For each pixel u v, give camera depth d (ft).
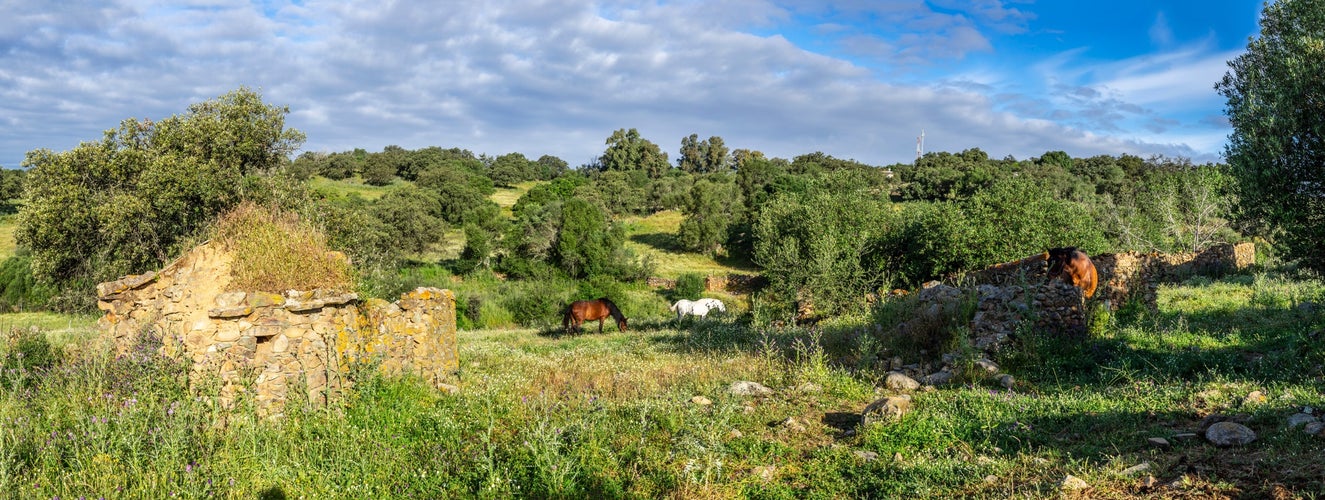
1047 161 393.70
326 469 20.49
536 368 41.47
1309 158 34.24
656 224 281.13
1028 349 35.22
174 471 19.17
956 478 18.38
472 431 25.26
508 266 182.50
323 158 427.74
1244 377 27.61
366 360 30.14
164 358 26.12
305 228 32.35
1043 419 23.81
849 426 25.72
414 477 19.80
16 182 253.03
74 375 26.66
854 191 96.07
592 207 188.24
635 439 23.94
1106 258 51.19
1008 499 16.43
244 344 26.84
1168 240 109.29
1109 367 31.35
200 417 23.58
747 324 74.08
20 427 21.18
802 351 39.78
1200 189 105.91
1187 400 24.81
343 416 25.16
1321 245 34.91
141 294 28.91
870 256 86.53
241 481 19.35
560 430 21.76
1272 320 40.57
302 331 28.53
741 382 32.63
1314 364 27.96
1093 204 120.57
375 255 89.86
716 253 220.64
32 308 118.11
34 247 82.17
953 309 40.86
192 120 88.02
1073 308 39.01
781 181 272.31
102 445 19.90
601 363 43.65
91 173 83.92
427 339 35.53
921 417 24.47
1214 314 45.75
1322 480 15.03
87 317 86.63
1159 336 36.96
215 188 80.94
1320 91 33.35
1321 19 35.14
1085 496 16.05
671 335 63.26
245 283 28.30
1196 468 16.92
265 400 27.02
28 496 17.35
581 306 73.82
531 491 18.95
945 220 82.48
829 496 18.47
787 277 83.10
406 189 263.70
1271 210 35.37
